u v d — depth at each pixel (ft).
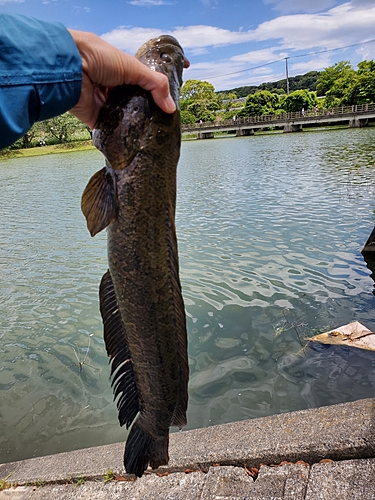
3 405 3.94
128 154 1.23
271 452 2.19
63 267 7.66
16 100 0.87
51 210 13.56
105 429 3.57
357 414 2.25
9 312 5.84
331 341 4.39
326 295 5.59
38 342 4.99
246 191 13.75
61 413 3.79
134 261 1.30
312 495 1.93
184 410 1.60
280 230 8.87
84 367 4.43
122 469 2.36
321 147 25.71
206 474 2.22
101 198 1.26
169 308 1.40
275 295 5.71
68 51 0.94
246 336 4.71
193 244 8.36
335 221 9.18
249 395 3.76
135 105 1.21
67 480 2.43
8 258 8.43
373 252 6.95
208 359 4.35
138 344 1.42
